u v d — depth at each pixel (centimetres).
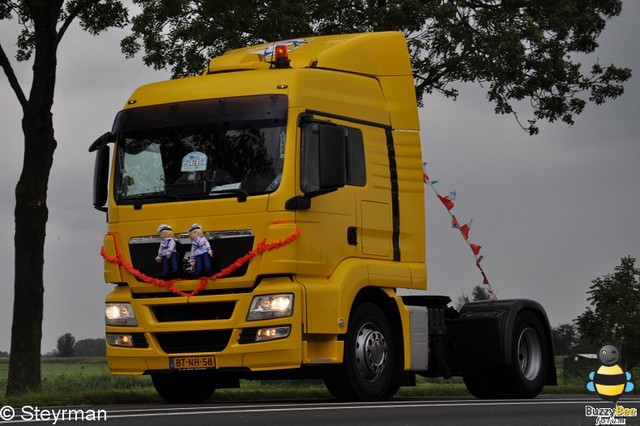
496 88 3362
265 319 1681
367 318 1830
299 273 1697
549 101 3431
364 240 1823
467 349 2122
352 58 1892
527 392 2155
